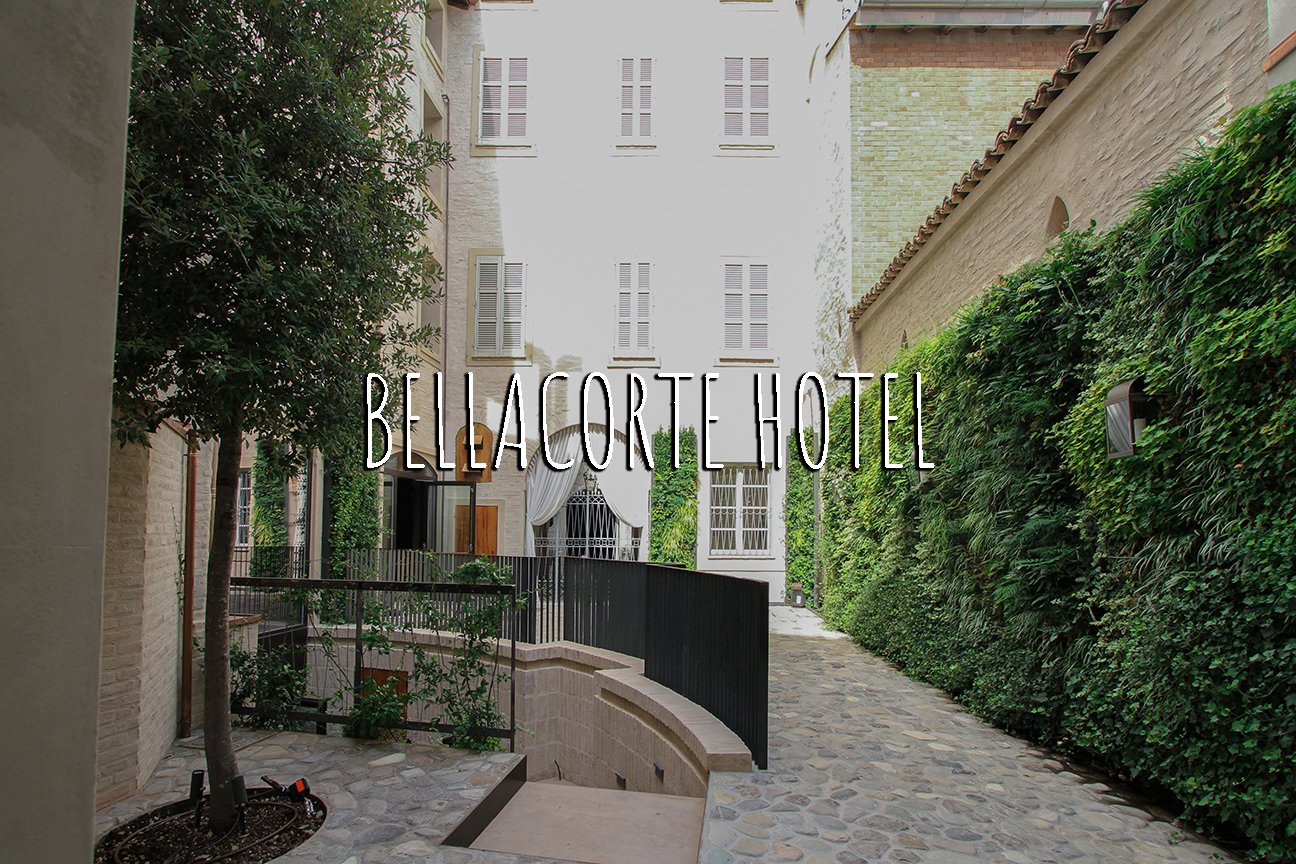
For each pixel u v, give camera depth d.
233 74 3.55
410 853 3.52
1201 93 4.33
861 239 11.87
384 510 12.93
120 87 1.98
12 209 1.66
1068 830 3.81
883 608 8.51
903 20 11.75
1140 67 4.90
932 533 6.96
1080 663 4.79
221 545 3.92
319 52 3.86
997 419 5.65
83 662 1.81
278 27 3.72
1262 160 3.26
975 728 5.70
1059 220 6.12
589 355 14.56
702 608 5.82
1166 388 3.85
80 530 1.82
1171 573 3.85
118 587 4.30
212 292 3.52
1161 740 3.86
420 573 9.99
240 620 5.78
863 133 11.95
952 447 6.56
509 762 4.83
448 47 15.08
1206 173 3.54
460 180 14.86
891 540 8.35
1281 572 3.19
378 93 4.38
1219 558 3.51
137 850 3.64
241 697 5.55
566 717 8.11
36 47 1.72
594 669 7.70
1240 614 3.42
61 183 1.79
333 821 3.89
